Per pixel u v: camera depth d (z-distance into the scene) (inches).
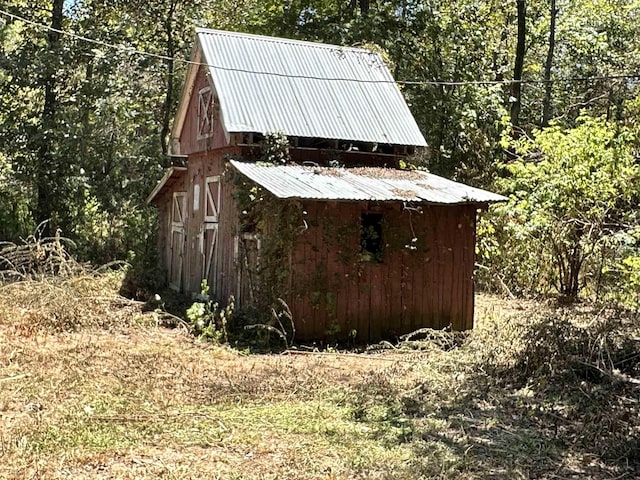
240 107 583.8
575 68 1233.4
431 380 374.0
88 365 377.1
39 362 374.6
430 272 532.1
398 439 280.7
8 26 900.6
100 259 874.1
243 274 542.0
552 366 373.1
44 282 559.2
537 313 497.0
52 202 890.7
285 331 483.2
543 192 682.2
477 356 426.3
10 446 246.5
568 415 317.7
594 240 693.3
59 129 869.8
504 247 786.8
